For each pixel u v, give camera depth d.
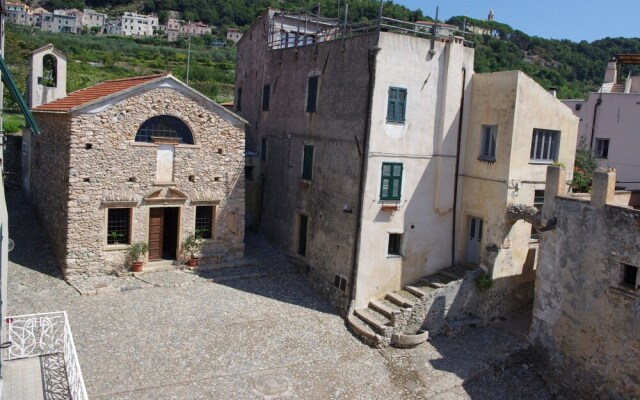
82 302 18.86
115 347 16.38
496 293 21.14
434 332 20.11
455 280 20.70
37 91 26.58
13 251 21.91
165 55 78.75
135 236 21.41
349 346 18.61
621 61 31.80
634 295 15.52
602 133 27.95
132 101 20.62
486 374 17.88
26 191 28.17
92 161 20.16
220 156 22.81
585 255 16.94
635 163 26.73
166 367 15.79
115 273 21.08
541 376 18.33
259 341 17.94
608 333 16.25
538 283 18.61
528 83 20.38
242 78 31.59
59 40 78.75
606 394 16.31
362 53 20.50
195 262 22.58
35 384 12.26
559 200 17.91
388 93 20.27
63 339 14.12
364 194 20.23
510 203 20.55
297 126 24.81
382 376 17.16
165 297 20.02
